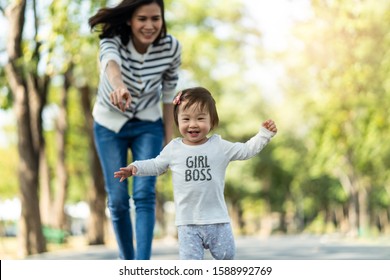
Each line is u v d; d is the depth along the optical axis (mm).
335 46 19219
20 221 20766
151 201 7090
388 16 17875
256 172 62312
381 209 71500
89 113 29719
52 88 37875
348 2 17344
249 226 96750
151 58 7195
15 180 56156
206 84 35625
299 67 24000
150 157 7230
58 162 36156
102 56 6902
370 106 28812
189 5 31469
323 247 15469
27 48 18453
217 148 5617
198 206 5559
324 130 38000
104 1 18109
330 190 67875
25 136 20672
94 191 29828
